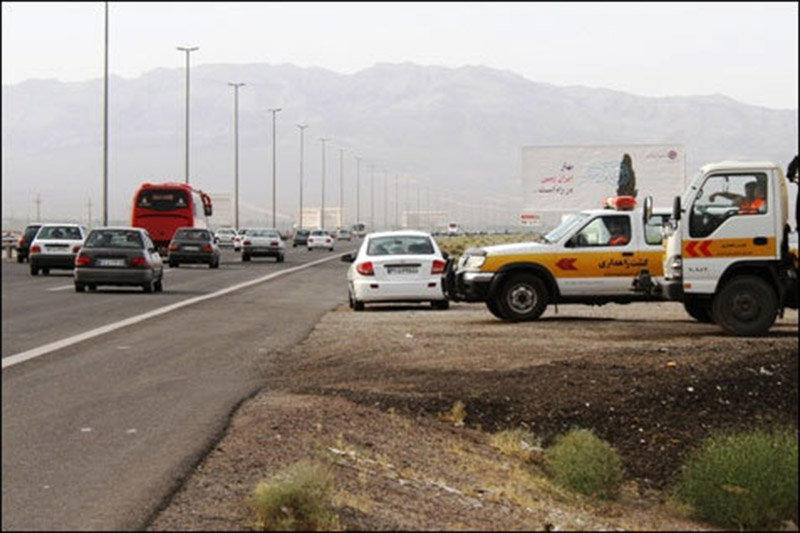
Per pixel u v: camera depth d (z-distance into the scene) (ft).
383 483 42.78
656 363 67.46
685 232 82.07
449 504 41.68
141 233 140.26
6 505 35.58
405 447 50.08
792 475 47.39
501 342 78.74
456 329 88.22
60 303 118.32
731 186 81.76
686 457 54.90
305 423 50.72
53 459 42.01
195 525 34.22
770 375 64.69
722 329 86.94
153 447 44.27
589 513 45.37
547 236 99.45
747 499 46.57
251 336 85.05
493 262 94.73
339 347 77.05
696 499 47.83
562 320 97.40
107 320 98.17
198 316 103.19
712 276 81.71
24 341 80.74
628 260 94.43
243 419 50.72
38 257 182.60
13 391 57.82
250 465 41.75
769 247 81.25
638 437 57.31
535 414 59.16
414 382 63.41
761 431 54.03
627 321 96.07
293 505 35.27
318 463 42.47
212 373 65.16
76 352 74.38
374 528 36.27
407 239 112.78
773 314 81.51
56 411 52.06
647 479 53.36
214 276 194.90
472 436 55.06
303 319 100.17
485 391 61.46
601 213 95.66
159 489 37.70
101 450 43.60
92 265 135.85
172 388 59.31
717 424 59.06
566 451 49.73
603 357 69.92
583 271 94.58
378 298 108.58
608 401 60.85
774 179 81.35
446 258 111.75
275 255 276.00
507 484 46.96
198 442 45.11
